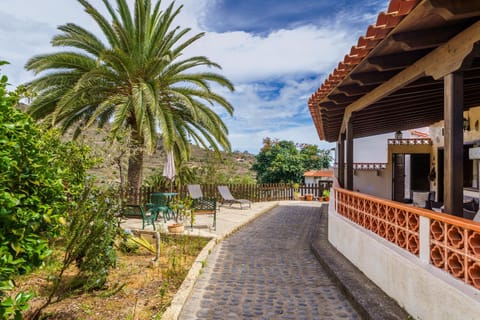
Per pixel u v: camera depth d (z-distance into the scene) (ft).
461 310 9.30
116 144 32.76
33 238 8.00
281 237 31.04
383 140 52.29
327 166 104.42
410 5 9.37
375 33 11.32
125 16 39.81
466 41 10.43
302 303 14.67
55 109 35.96
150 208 33.81
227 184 61.31
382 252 14.88
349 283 15.85
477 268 9.12
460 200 11.02
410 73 14.14
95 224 14.60
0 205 7.02
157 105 36.60
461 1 9.10
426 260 11.43
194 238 27.61
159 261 20.58
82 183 16.12
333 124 32.45
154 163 75.15
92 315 12.73
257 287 16.75
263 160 98.58
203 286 16.81
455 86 11.25
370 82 15.81
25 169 8.01
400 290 13.00
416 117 32.12
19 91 13.42
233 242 28.30
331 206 27.61
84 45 38.86
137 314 12.84
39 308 12.32
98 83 39.32
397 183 54.08
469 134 30.68
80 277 14.69
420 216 11.87
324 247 24.31
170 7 39.50
